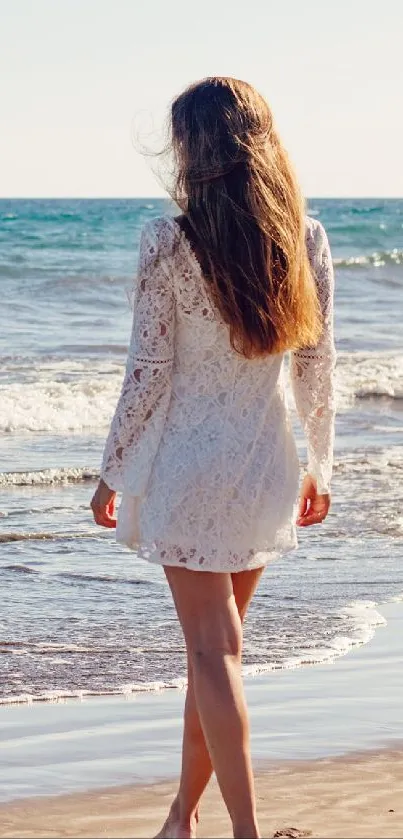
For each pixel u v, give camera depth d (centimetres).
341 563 663
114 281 2791
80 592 596
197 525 256
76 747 373
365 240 5019
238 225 251
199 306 254
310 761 359
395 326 2223
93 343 1870
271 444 263
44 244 4297
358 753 368
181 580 261
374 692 439
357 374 1587
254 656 485
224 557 257
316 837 289
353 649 501
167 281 254
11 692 434
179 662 480
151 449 261
